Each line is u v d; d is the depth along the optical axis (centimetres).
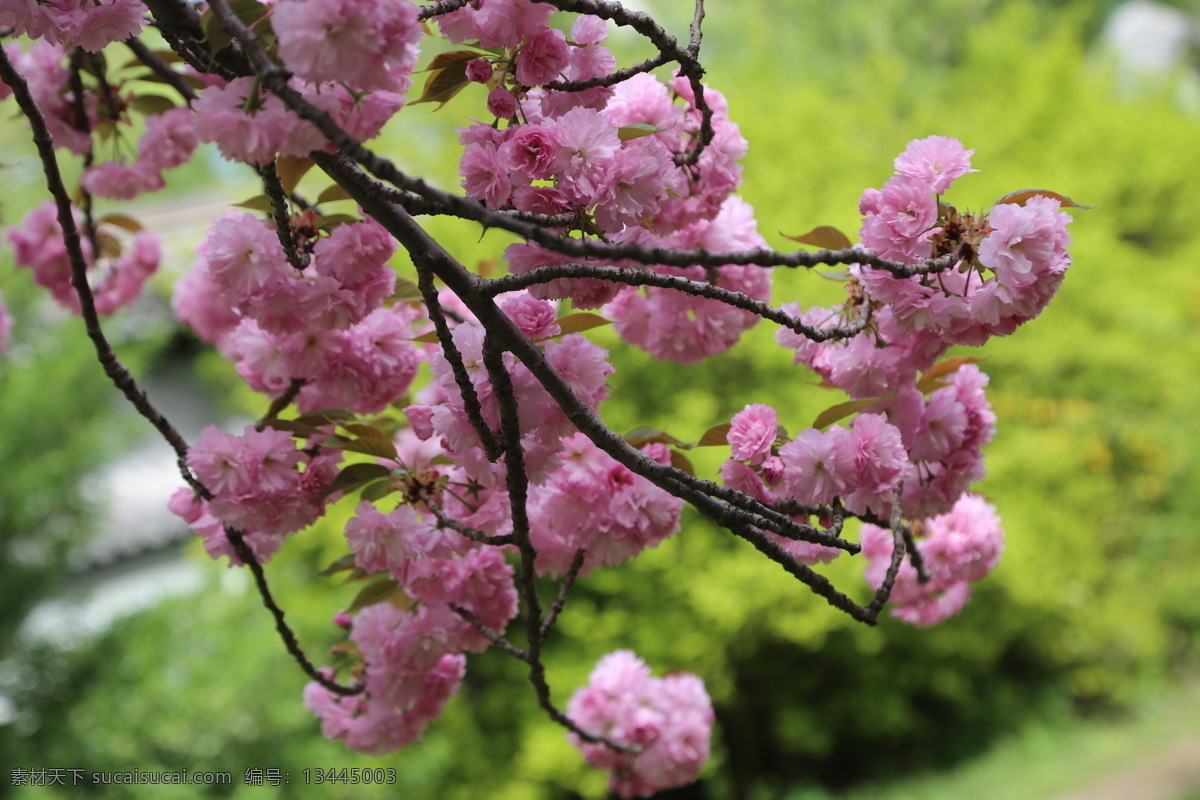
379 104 101
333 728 186
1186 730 802
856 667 789
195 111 98
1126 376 852
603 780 654
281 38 90
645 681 208
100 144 219
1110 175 973
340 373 161
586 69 131
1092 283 867
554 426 124
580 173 115
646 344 173
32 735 604
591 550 162
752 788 794
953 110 1015
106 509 686
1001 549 186
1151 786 699
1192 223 1084
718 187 158
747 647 724
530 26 120
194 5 135
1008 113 985
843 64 1367
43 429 642
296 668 598
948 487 155
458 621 171
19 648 630
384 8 92
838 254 121
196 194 980
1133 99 1195
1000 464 755
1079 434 823
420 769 603
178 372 866
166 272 730
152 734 559
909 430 153
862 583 681
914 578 189
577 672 676
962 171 127
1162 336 875
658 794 788
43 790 550
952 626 782
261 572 163
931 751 843
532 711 684
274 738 580
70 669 627
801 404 670
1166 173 1037
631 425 675
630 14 122
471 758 688
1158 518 895
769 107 826
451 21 124
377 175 89
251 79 100
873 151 882
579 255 96
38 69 203
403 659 170
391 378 165
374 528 148
